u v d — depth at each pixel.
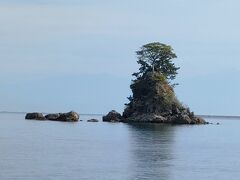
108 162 72.88
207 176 62.00
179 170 66.25
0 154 80.81
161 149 95.69
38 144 102.75
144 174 61.94
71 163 70.62
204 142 121.12
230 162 77.12
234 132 187.50
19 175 58.66
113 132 152.38
